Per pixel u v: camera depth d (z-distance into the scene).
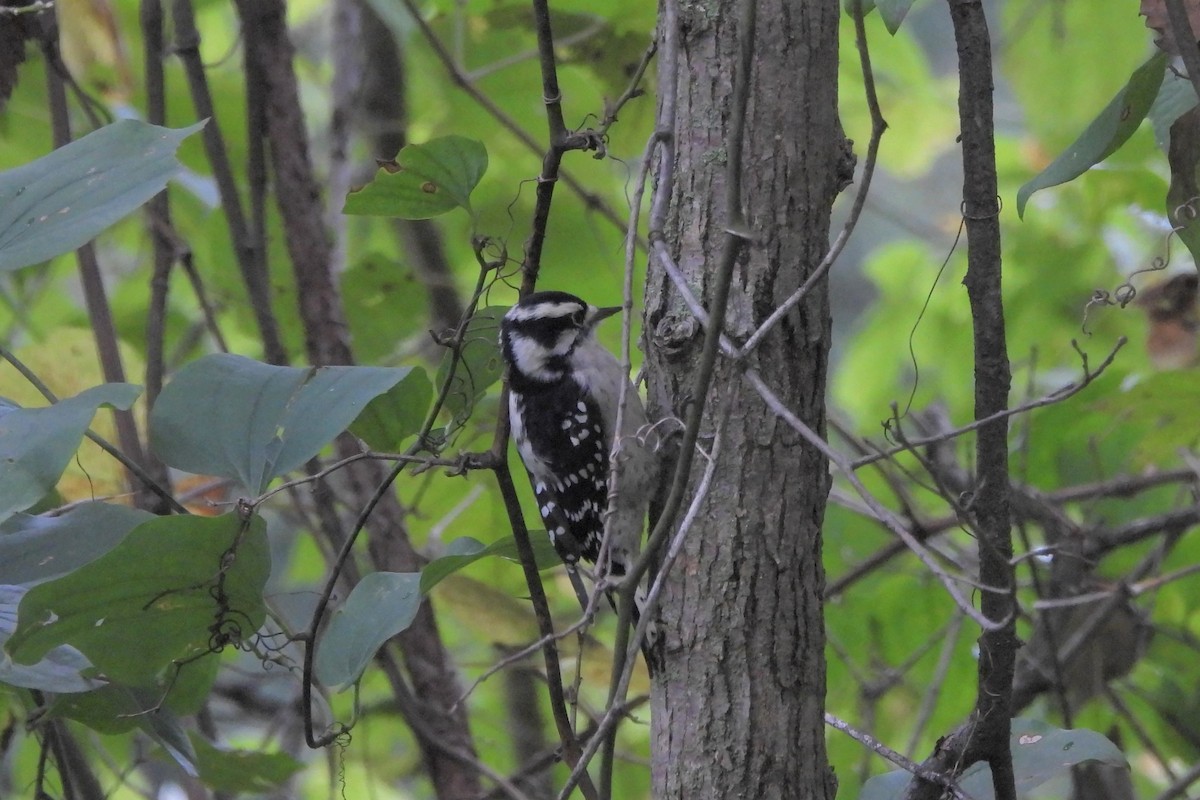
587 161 11.59
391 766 12.17
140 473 6.03
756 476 5.53
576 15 10.34
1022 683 9.20
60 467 4.50
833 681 10.77
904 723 10.70
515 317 9.27
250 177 9.27
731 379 5.17
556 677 5.98
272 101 9.37
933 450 8.66
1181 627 10.48
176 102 11.21
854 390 13.45
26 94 10.55
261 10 9.33
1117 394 8.59
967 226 5.17
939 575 4.26
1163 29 5.07
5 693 6.99
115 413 8.00
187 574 5.39
